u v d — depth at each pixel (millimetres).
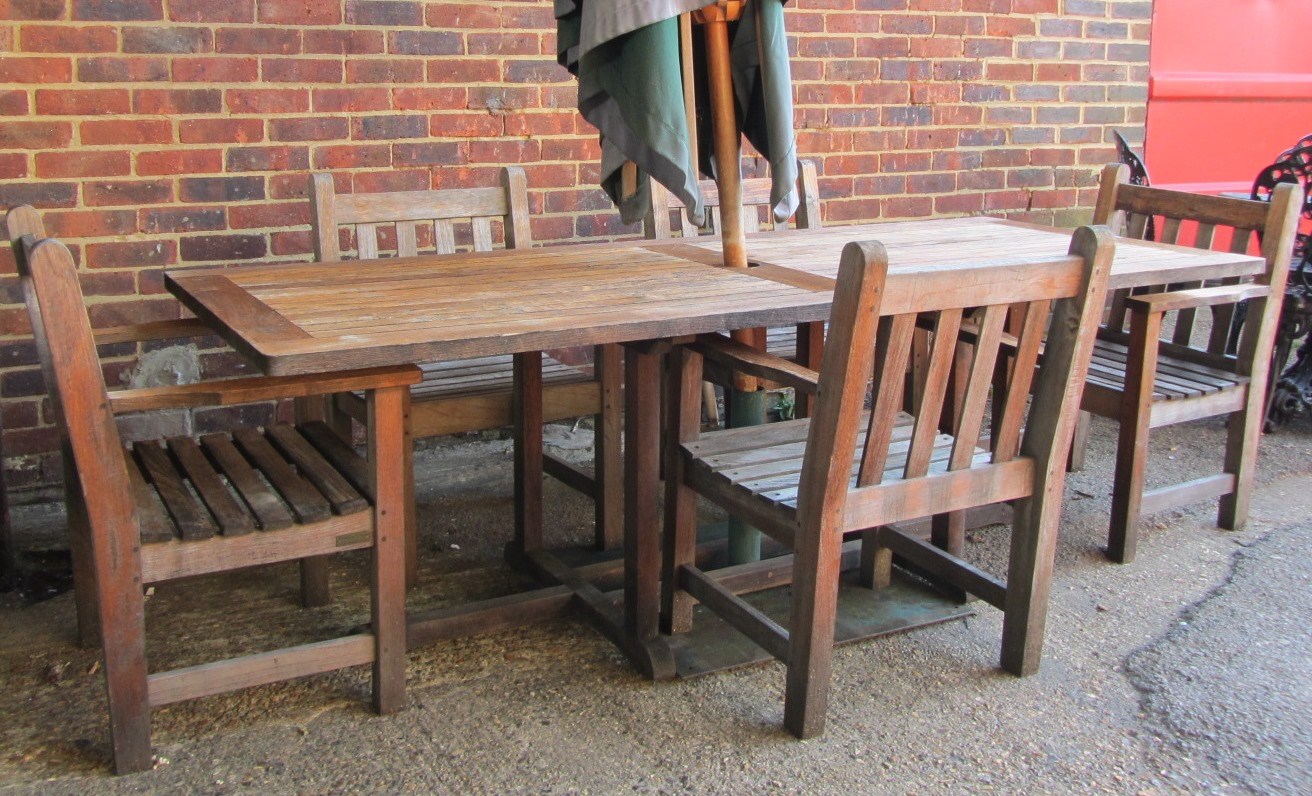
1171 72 5031
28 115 3160
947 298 1983
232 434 2492
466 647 2555
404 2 3531
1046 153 4602
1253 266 2820
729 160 2596
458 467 3770
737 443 2479
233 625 2688
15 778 2062
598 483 3080
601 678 2428
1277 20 5211
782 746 2178
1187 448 3918
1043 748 2178
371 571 2186
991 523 3162
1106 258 2125
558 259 2764
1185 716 2283
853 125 4219
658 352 2307
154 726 2217
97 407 1856
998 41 4402
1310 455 3805
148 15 3238
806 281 2461
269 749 2158
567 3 2457
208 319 2182
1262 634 2617
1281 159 3795
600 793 2037
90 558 2506
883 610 2693
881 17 4176
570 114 3828
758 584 2652
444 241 3092
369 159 3578
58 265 1774
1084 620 2686
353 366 1862
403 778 2080
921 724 2254
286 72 3424
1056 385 2234
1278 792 2047
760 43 2525
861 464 2102
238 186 3430
